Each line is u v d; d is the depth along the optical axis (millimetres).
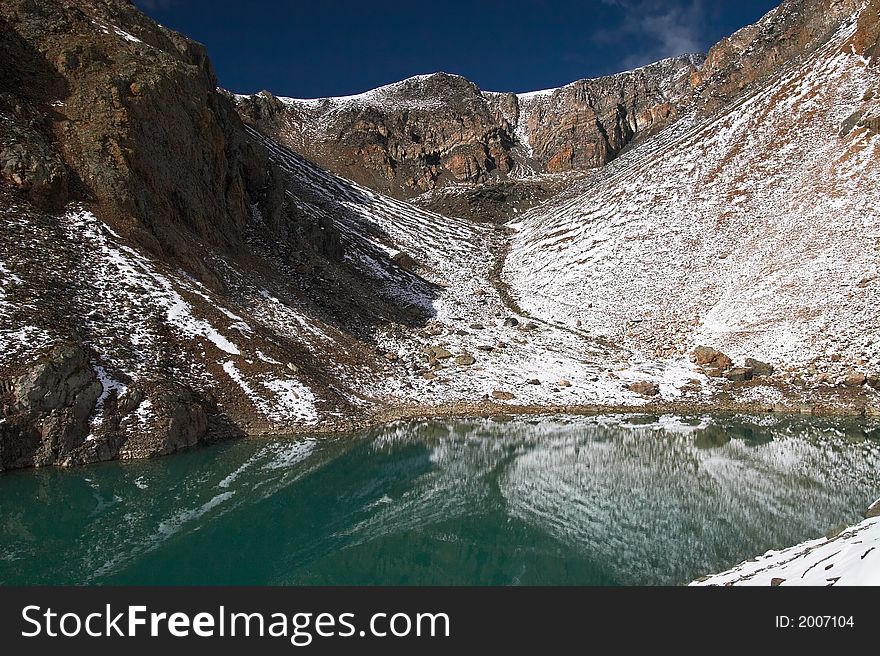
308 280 45531
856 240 43625
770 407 34375
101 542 14328
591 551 14172
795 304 41594
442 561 13500
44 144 30375
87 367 21734
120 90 35594
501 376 39875
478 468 22844
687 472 22141
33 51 36000
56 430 19797
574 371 41344
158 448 21766
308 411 28250
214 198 42125
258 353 29797
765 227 51625
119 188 31328
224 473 20609
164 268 30469
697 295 48719
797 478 21062
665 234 58812
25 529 15055
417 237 75375
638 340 46531
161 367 25000
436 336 46062
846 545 9516
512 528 15945
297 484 19891
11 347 20219
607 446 26766
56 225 27734
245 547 14297
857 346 35938
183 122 40312
